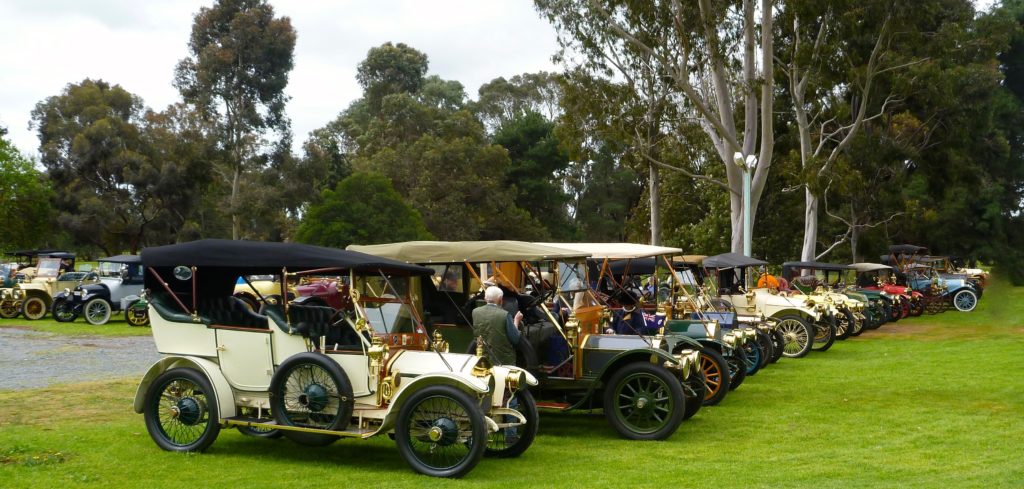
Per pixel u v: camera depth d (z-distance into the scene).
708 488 7.21
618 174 80.50
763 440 9.42
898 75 33.25
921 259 36.00
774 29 32.56
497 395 8.05
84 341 19.48
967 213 40.97
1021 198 45.31
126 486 7.19
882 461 8.25
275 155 57.09
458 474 7.53
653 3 27.75
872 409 11.40
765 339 15.09
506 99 87.75
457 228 60.03
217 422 8.30
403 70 81.94
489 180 62.84
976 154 44.09
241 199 54.56
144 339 20.00
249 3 57.72
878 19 30.83
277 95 57.50
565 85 31.41
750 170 25.94
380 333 8.40
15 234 50.00
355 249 11.62
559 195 72.81
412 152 63.12
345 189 49.31
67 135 54.31
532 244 11.23
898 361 16.80
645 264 15.52
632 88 31.12
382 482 7.41
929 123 40.44
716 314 14.45
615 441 9.47
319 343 8.16
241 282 23.78
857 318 22.06
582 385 10.12
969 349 18.73
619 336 10.37
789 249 44.91
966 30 38.12
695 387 10.38
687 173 30.75
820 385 13.70
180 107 55.38
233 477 7.52
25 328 22.61
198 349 8.59
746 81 28.05
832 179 32.78
